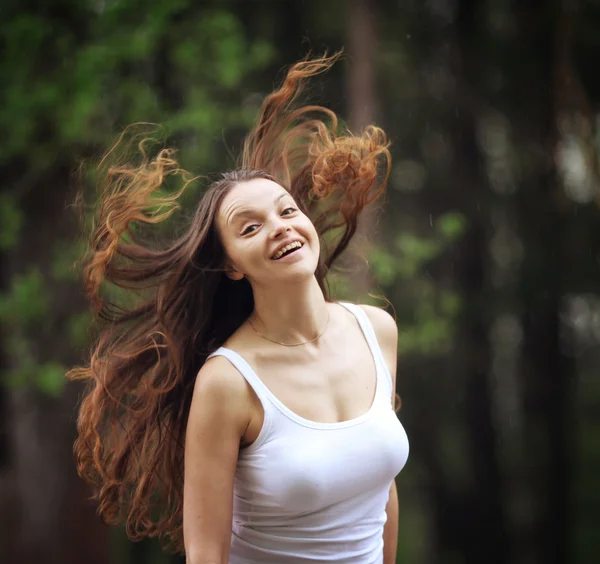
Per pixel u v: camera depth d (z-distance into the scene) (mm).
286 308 2350
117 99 7340
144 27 7023
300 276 2285
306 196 2914
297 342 2369
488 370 11320
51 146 7297
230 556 2416
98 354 2746
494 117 11047
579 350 16297
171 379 2607
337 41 9594
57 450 7996
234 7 9172
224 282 2580
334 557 2312
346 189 2896
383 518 2451
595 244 10742
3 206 7340
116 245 2594
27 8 7645
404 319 8094
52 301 7547
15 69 7250
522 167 10672
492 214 10719
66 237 7652
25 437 8039
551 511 12383
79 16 7656
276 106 2936
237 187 2391
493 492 11852
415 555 12414
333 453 2232
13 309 7109
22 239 7773
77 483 8102
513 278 11234
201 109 6922
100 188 3043
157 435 2680
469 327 11070
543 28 10164
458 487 11945
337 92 9336
